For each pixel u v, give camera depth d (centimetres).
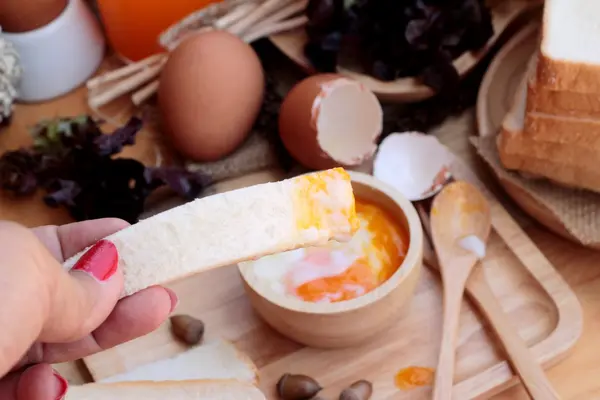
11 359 23
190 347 38
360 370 37
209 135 41
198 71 40
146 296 29
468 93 44
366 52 43
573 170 38
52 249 33
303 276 37
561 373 37
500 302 38
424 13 41
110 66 48
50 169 42
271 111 43
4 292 23
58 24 45
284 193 28
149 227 28
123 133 42
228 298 39
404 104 44
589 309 38
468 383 36
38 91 47
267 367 37
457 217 39
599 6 38
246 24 45
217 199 28
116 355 37
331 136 41
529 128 37
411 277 35
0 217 43
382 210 38
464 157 43
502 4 45
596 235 38
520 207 41
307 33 44
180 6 46
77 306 25
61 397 28
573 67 35
